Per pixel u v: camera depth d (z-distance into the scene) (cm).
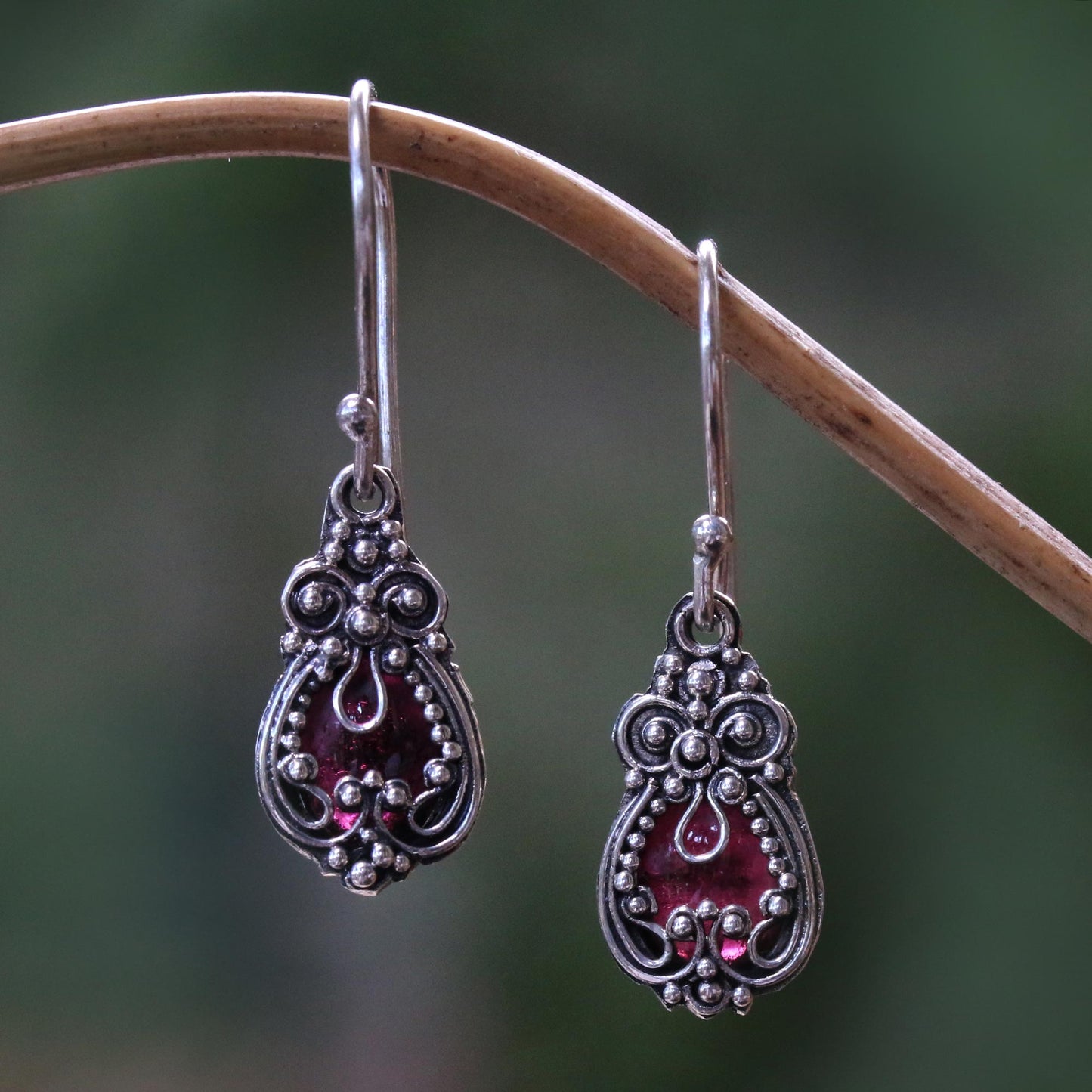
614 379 35
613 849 30
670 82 35
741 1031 34
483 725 35
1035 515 30
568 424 35
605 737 34
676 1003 30
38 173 30
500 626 35
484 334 35
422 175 30
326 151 30
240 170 35
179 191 35
